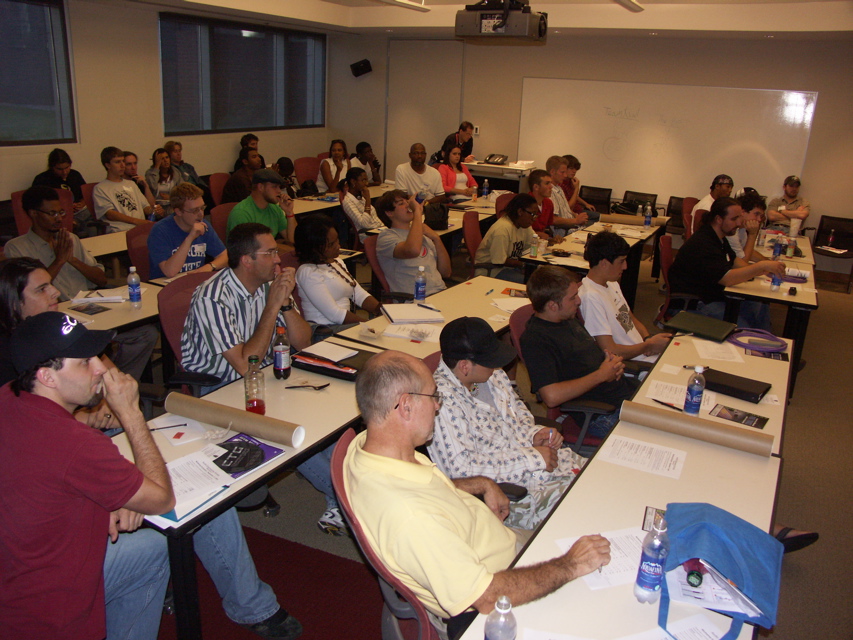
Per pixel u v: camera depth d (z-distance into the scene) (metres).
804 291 4.25
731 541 1.50
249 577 2.08
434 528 1.38
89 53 6.71
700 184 8.06
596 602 1.44
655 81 8.04
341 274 3.54
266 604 2.12
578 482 1.92
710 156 7.94
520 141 9.09
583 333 2.92
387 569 1.34
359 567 2.54
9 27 6.03
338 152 8.00
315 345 2.82
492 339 2.11
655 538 1.46
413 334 3.05
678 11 6.80
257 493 2.27
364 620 2.25
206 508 1.69
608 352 2.97
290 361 2.59
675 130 8.05
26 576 1.42
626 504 1.82
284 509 2.92
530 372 2.70
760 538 1.52
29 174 6.34
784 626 2.32
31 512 1.40
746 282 4.44
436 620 1.60
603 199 8.41
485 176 8.69
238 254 2.59
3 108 6.11
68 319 1.51
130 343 3.24
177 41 7.70
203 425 2.12
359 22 8.64
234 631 2.18
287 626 2.16
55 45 6.45
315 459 2.53
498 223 4.95
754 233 4.89
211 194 7.26
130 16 7.05
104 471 1.45
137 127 7.39
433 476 1.53
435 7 7.95
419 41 9.48
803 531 2.79
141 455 1.63
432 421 1.57
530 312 3.17
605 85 8.32
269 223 4.76
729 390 2.57
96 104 6.89
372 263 4.34
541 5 7.43
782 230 6.62
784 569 2.64
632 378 3.26
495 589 1.37
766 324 4.68
